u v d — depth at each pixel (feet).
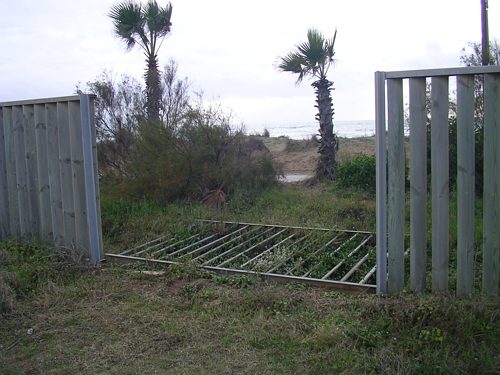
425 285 16.52
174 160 35.83
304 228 27.04
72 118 21.99
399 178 16.35
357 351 12.95
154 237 27.22
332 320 14.70
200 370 12.72
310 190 39.73
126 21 49.52
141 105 44.91
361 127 162.50
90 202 21.74
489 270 15.64
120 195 35.63
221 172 36.78
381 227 16.69
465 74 15.19
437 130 15.75
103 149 39.78
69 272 20.43
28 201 24.34
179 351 13.75
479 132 27.55
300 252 23.20
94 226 21.91
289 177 55.16
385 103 16.33
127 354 13.71
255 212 32.24
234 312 15.96
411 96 15.92
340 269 21.31
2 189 25.29
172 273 19.84
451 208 26.09
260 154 40.09
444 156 15.76
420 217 16.21
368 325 14.08
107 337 14.78
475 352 12.51
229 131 38.55
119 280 19.63
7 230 25.40
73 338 14.84
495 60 34.42
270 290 17.15
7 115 24.56
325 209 31.81
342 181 39.11
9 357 13.83
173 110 44.68
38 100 22.85
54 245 23.20
